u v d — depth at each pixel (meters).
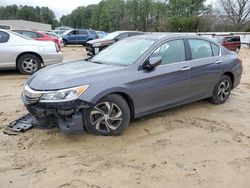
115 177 3.50
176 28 57.38
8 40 8.89
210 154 4.12
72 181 3.41
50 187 3.30
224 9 57.81
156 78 4.88
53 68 4.89
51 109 4.06
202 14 66.19
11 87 7.59
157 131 4.81
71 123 4.09
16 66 9.02
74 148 4.14
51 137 4.43
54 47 9.45
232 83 6.61
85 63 5.14
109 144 4.28
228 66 6.29
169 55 5.23
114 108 4.48
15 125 4.77
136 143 4.36
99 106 4.35
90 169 3.65
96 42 16.38
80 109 4.14
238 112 5.97
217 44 6.30
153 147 4.26
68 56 17.38
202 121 5.34
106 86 4.28
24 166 3.70
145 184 3.38
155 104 4.98
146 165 3.77
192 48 5.64
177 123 5.19
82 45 30.19
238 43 23.52
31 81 4.53
